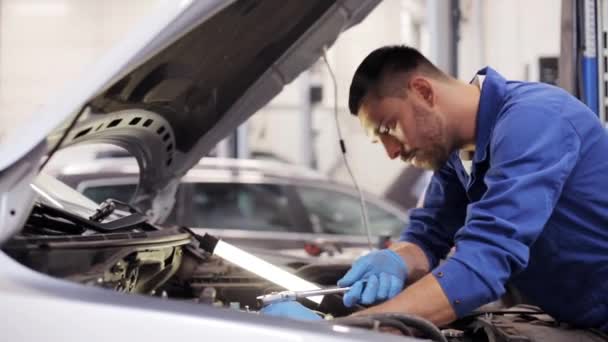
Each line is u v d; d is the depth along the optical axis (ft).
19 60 38.78
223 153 31.73
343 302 8.52
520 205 7.61
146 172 10.26
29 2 38.60
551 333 8.33
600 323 8.63
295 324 5.98
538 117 7.96
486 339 8.29
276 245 28.96
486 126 8.43
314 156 37.91
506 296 10.33
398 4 29.22
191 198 28.91
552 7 20.40
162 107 9.34
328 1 9.60
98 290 6.12
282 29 9.43
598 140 8.26
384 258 8.83
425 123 8.44
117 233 8.34
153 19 6.17
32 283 6.15
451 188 10.21
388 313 7.00
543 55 19.93
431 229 10.34
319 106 37.96
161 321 5.83
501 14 21.58
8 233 6.49
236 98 10.23
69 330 5.84
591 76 11.90
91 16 38.63
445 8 22.58
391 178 33.91
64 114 6.20
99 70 6.18
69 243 7.16
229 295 9.48
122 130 9.27
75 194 10.31
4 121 38.40
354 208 30.83
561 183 7.86
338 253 24.22
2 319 5.89
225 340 5.80
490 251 7.54
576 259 8.47
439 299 7.49
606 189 8.25
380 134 8.66
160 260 8.78
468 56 22.56
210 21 8.00
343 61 18.94
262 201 29.84
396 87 8.43
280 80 10.30
